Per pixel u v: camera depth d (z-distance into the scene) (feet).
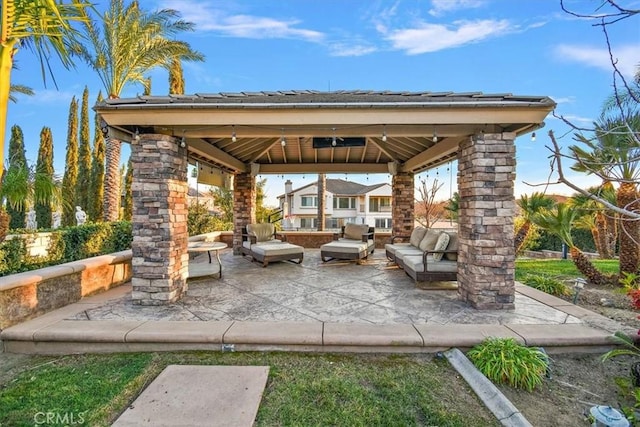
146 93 40.93
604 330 12.71
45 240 22.77
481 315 14.56
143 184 15.70
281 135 16.51
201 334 12.23
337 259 29.81
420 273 19.16
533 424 8.57
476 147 15.44
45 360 11.79
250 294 18.02
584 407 9.30
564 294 18.80
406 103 14.23
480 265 15.51
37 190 17.40
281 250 26.55
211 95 16.85
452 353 11.78
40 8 9.86
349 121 14.76
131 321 13.50
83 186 57.21
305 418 8.64
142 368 11.04
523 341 12.01
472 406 9.26
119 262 20.13
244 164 32.35
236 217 32.71
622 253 20.98
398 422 8.55
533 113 14.32
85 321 13.48
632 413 8.67
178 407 8.89
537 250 42.34
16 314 13.14
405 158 30.60
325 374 10.75
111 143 37.24
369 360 11.71
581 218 31.94
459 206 17.38
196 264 21.62
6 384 10.18
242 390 9.71
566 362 11.62
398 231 32.48
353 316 14.42
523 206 28.91
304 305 16.02
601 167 9.34
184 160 17.38
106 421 8.48
